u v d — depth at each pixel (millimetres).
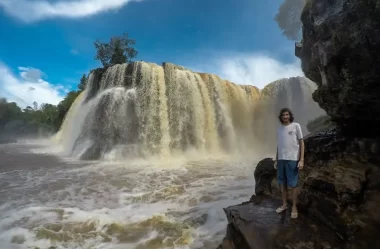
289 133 4523
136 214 6812
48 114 45438
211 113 21312
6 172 11648
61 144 22922
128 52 29484
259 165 6652
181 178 10898
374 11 4043
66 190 8859
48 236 5539
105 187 9352
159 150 17672
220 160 16781
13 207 7105
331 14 5082
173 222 6273
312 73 6812
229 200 7742
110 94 17844
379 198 4016
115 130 17328
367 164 4660
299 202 4777
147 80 18609
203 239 5504
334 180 4402
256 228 4207
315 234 3936
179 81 19891
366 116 4965
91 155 16297
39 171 11984
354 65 4613
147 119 18094
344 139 5391
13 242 5281
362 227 3707
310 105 22453
